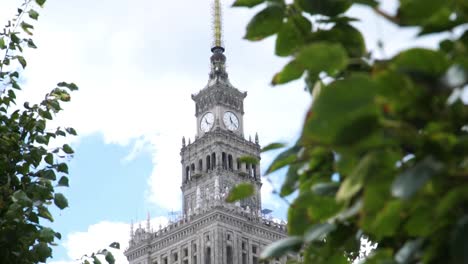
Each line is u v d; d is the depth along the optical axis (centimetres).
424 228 491
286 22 657
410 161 502
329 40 644
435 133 463
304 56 495
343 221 600
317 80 631
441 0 465
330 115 436
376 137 462
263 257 568
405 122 479
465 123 469
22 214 1518
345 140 447
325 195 575
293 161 654
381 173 479
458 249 425
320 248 624
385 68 469
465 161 456
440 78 447
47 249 1498
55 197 1545
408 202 471
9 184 1611
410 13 472
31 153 1708
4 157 1708
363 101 436
